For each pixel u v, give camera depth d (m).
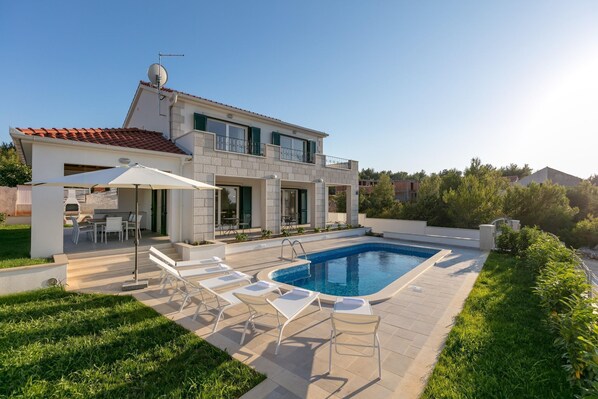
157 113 13.19
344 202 29.12
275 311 4.09
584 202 18.86
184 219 10.54
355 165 18.72
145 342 3.97
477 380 3.12
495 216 16.45
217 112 13.53
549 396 2.89
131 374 3.23
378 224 19.50
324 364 3.53
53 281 6.33
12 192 19.20
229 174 11.68
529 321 4.76
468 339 4.08
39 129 8.90
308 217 21.38
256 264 9.16
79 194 24.34
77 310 5.05
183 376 3.20
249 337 4.23
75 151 8.38
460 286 6.96
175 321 4.73
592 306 3.31
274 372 3.34
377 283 8.72
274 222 13.59
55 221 7.85
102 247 9.08
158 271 7.86
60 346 3.79
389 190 28.02
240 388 3.00
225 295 4.91
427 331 4.49
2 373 3.16
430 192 21.61
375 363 3.56
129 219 12.61
